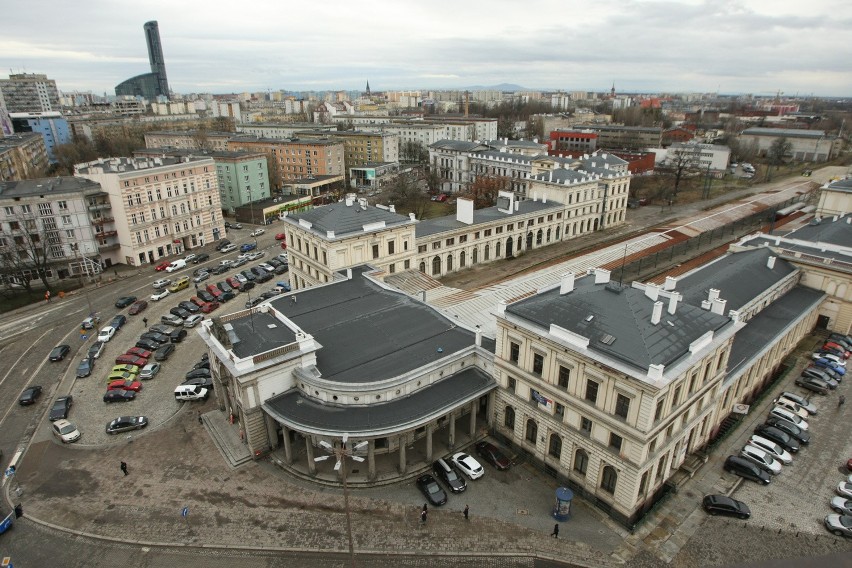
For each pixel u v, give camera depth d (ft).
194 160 403.13
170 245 384.47
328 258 240.53
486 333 233.55
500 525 143.43
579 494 153.58
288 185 553.23
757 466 162.40
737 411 180.24
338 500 152.05
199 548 137.59
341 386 155.43
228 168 490.49
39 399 207.62
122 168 361.92
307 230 253.03
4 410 200.44
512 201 369.50
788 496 153.58
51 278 331.57
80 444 179.42
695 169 653.30
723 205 504.84
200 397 200.85
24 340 256.52
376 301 216.13
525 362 159.33
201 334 180.14
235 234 447.01
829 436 179.22
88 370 223.51
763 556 133.80
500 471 163.02
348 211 256.73
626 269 324.80
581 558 133.49
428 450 163.22
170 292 315.17
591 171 437.99
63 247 330.34
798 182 611.06
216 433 180.96
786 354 224.94
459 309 257.14
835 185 330.95
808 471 163.43
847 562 131.85
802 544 137.39
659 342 135.85
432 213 490.08
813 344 239.30
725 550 135.54
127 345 250.78
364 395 157.07
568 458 153.69
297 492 155.33
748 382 190.70
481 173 561.84
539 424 159.94
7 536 141.90
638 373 128.06
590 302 153.58
